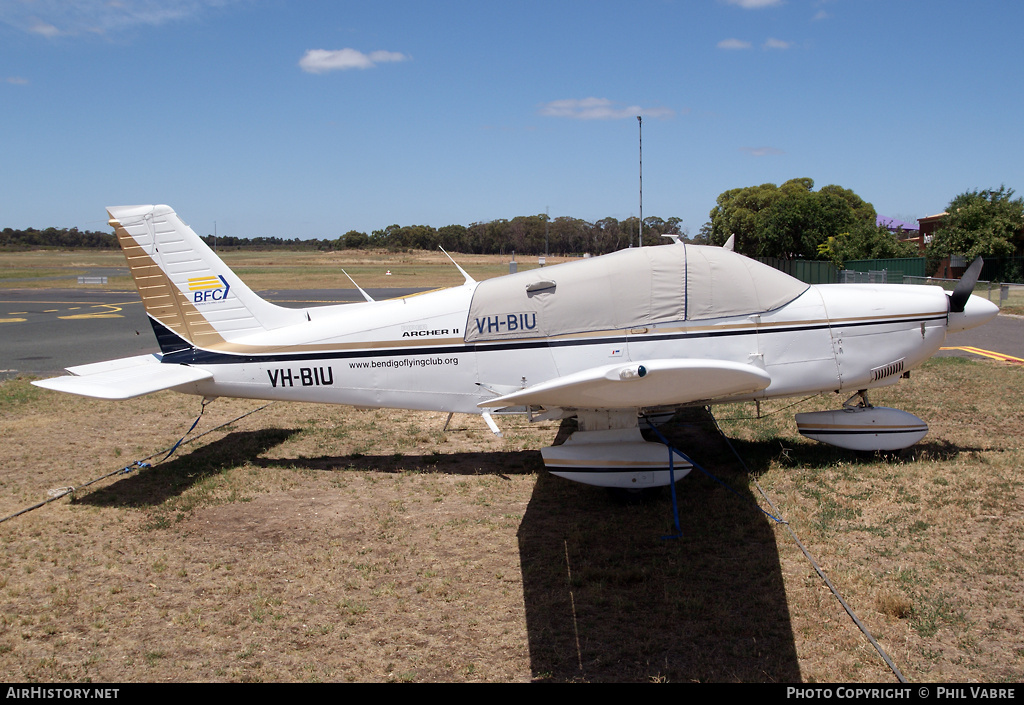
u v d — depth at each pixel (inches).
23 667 149.9
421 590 180.5
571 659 149.4
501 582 184.2
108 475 273.6
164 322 288.2
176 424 356.5
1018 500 219.8
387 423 355.9
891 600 161.5
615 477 234.7
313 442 322.3
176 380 270.1
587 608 170.1
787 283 265.0
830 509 220.2
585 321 260.2
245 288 287.3
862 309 262.2
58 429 345.4
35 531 219.6
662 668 144.9
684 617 163.9
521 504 239.8
